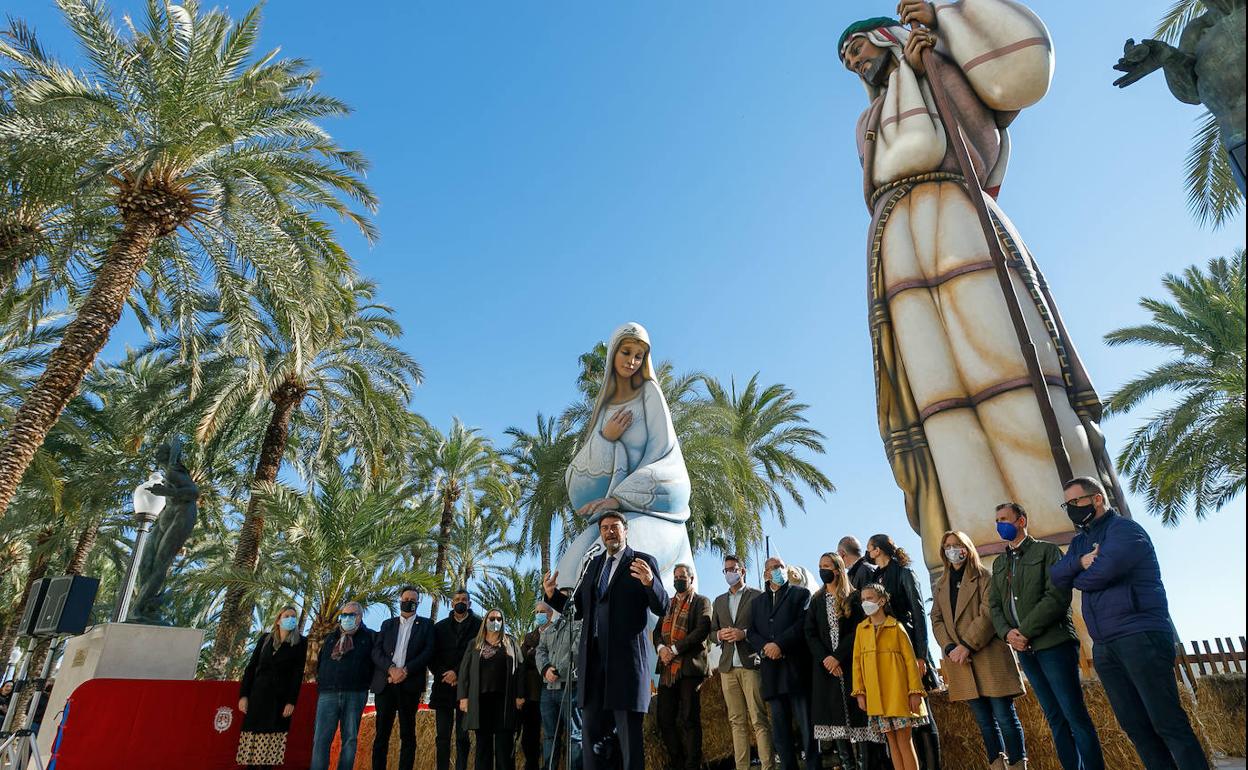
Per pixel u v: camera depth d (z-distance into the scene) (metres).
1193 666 11.34
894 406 9.34
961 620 5.49
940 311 9.12
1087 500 4.69
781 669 6.17
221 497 25.80
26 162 13.37
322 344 17.59
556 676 6.99
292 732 9.25
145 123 15.06
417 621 8.12
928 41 9.97
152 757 8.36
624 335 12.41
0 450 12.70
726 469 21.86
